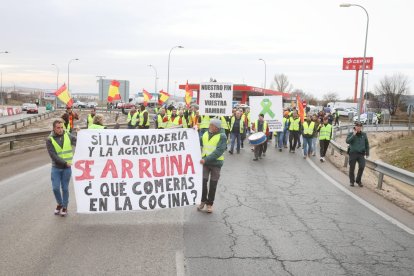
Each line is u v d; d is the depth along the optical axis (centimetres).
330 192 1123
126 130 832
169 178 841
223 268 569
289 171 1478
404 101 8094
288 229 764
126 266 565
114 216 819
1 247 625
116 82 2117
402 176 1068
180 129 849
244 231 742
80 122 4275
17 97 12212
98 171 816
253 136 1689
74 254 604
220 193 1065
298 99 2130
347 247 673
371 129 4606
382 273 571
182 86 5038
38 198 936
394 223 825
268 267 579
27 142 2220
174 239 686
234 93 6075
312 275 557
